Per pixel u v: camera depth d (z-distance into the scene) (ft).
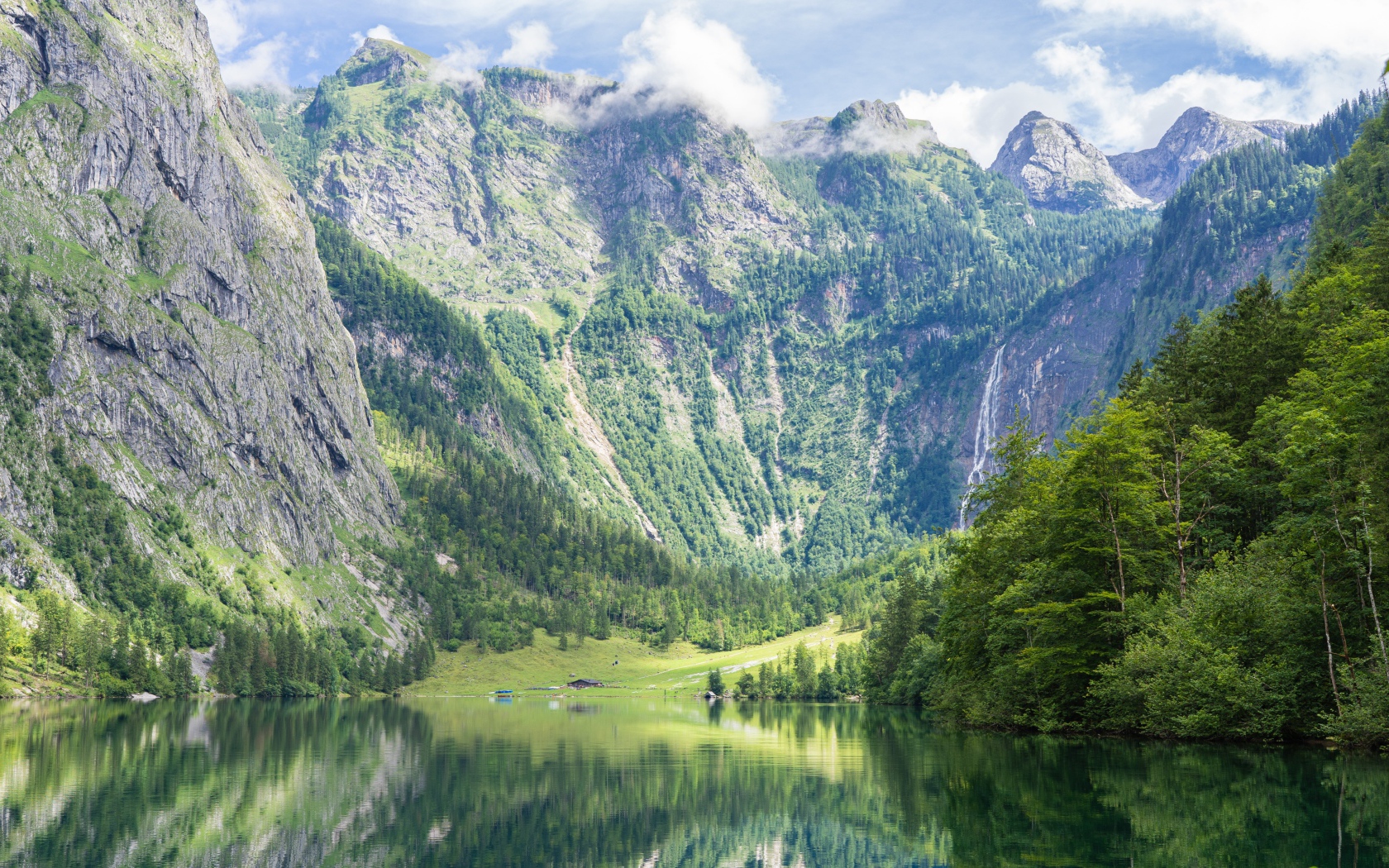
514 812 188.65
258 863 144.05
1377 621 206.69
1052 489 303.27
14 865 141.79
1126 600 261.85
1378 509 215.92
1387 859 130.00
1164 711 244.42
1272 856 131.95
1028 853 138.00
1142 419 281.33
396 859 147.64
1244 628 236.43
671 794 209.26
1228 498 283.38
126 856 147.64
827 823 171.94
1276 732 229.25
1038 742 281.74
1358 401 224.53
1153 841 142.72
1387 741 212.84
